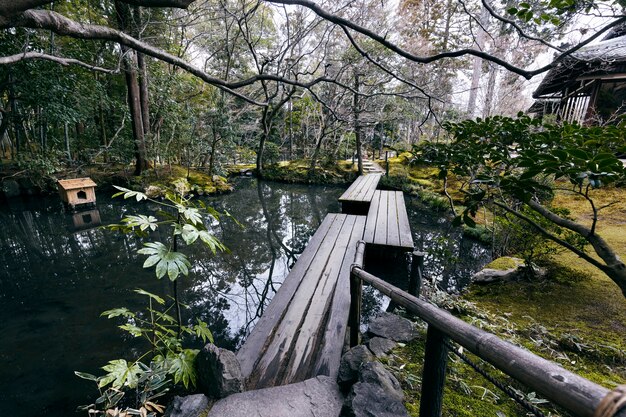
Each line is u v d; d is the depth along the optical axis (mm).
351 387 1478
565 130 1515
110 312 1623
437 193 8445
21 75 6477
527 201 1438
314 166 12258
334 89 9742
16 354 2533
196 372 1711
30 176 7910
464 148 2242
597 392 379
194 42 9828
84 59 6977
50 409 2023
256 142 14156
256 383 1815
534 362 497
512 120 1896
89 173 9344
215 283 4152
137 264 4496
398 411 1283
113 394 1393
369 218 5477
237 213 7934
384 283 1382
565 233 3033
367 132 14867
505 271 3188
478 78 10305
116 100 10258
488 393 1614
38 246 5223
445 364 947
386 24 6258
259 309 3570
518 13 1443
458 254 4770
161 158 9672
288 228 6879
